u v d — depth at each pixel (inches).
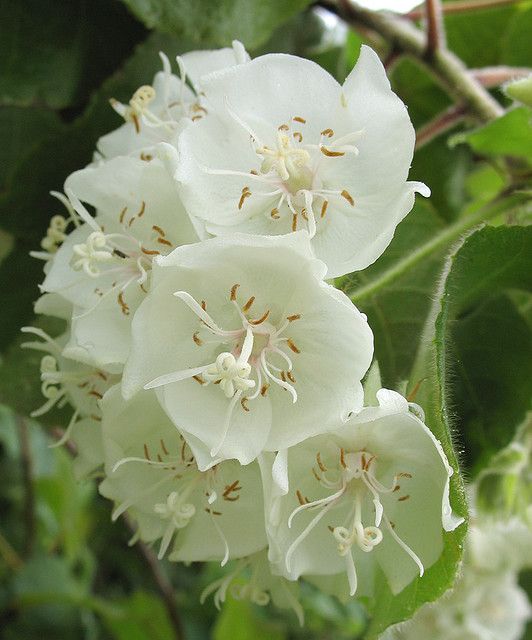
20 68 9.8
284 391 7.4
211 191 7.6
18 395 10.3
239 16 9.5
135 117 8.4
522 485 9.7
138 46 9.7
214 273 7.4
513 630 12.5
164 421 7.9
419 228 9.3
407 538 7.6
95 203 8.1
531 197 9.2
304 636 19.9
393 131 7.5
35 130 10.4
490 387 9.5
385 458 7.7
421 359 7.7
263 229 7.8
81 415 8.6
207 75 7.7
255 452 7.3
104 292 8.0
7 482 17.4
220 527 7.9
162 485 8.1
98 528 18.2
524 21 11.8
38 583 15.6
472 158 11.5
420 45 10.5
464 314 9.6
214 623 19.0
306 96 7.8
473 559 11.4
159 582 14.9
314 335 7.3
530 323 9.9
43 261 10.3
